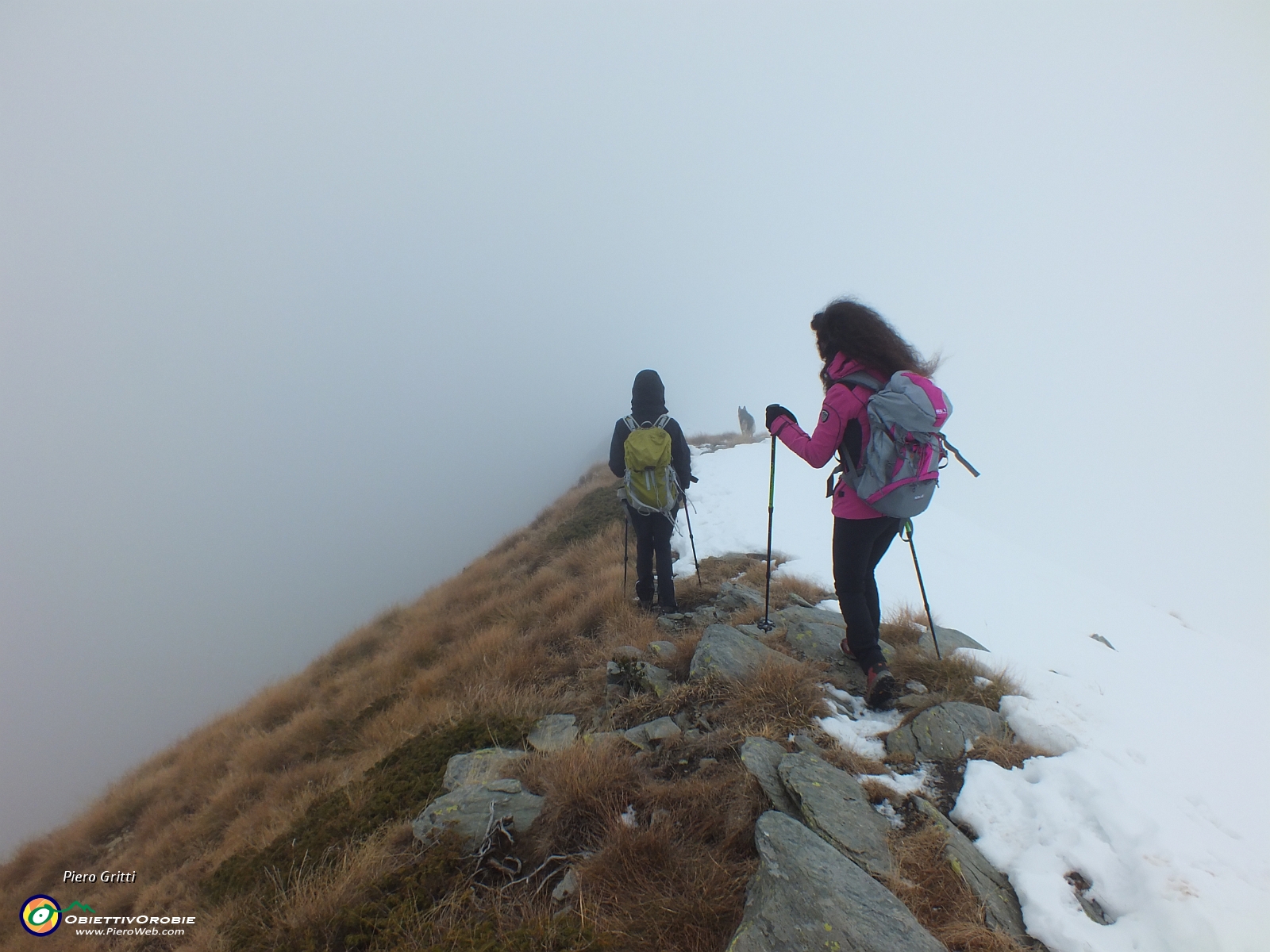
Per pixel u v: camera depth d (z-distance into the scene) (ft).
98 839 25.34
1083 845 8.56
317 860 11.43
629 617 18.84
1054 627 20.57
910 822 9.21
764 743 10.55
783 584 20.97
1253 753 11.82
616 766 10.31
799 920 6.67
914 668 13.52
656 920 7.36
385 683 24.57
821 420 11.34
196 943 10.89
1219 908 7.22
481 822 9.95
